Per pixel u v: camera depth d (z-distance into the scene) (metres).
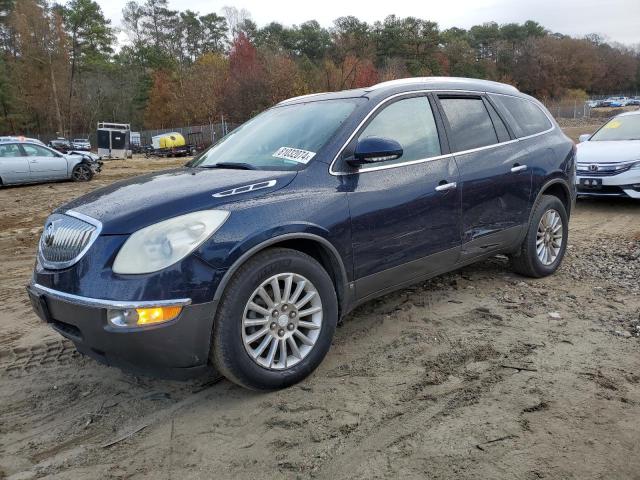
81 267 2.90
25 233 9.15
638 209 8.93
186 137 52.34
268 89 50.50
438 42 95.31
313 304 3.35
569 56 110.94
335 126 3.74
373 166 3.73
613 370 3.37
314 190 3.39
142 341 2.76
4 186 16.61
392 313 4.42
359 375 3.42
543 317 4.25
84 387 3.45
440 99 4.36
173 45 97.06
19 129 71.75
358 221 3.53
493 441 2.69
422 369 3.46
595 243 6.70
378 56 89.31
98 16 72.88
